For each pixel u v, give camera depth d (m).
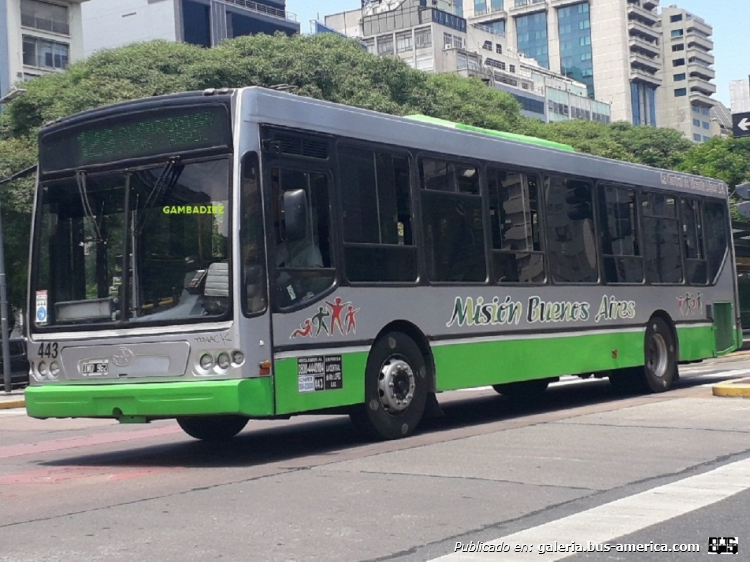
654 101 151.62
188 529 6.43
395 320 10.57
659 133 73.19
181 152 9.34
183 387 8.98
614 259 14.39
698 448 9.29
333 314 9.83
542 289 12.81
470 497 7.24
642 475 8.01
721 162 57.47
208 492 7.73
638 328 14.77
